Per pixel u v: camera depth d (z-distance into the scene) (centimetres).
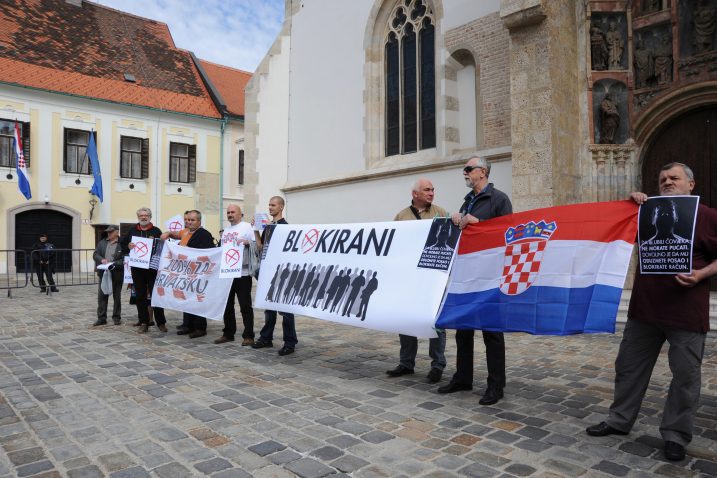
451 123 1166
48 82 2444
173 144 2827
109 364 605
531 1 874
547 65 879
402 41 1312
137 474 316
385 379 537
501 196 484
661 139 948
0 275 2236
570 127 937
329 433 382
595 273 393
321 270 591
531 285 424
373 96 1359
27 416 423
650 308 349
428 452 347
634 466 324
